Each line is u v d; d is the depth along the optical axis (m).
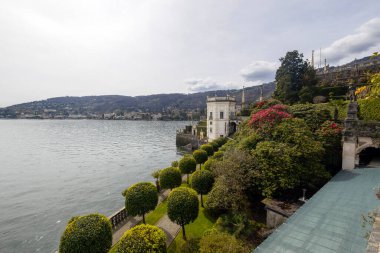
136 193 16.22
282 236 8.40
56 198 33.75
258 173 16.48
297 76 47.16
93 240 10.68
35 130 153.62
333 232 8.09
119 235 16.58
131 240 10.23
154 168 52.34
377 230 5.66
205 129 79.81
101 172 48.50
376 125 15.98
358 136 16.69
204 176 20.22
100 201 32.78
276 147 17.08
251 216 16.70
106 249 11.34
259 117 21.95
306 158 16.95
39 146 82.94
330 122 20.83
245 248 10.57
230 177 17.20
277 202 15.38
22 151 72.12
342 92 37.97
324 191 12.66
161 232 11.12
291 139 17.80
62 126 198.00
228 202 16.64
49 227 25.33
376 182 12.98
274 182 15.77
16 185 39.28
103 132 144.00
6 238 23.06
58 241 22.56
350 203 10.38
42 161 58.06
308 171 16.47
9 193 35.53
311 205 10.93
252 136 20.22
